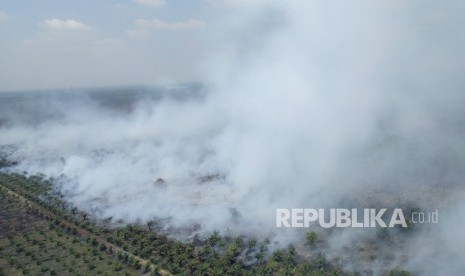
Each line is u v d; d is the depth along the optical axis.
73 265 92.94
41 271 90.44
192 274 86.69
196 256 93.75
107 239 105.25
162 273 87.94
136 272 89.25
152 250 97.81
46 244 104.19
